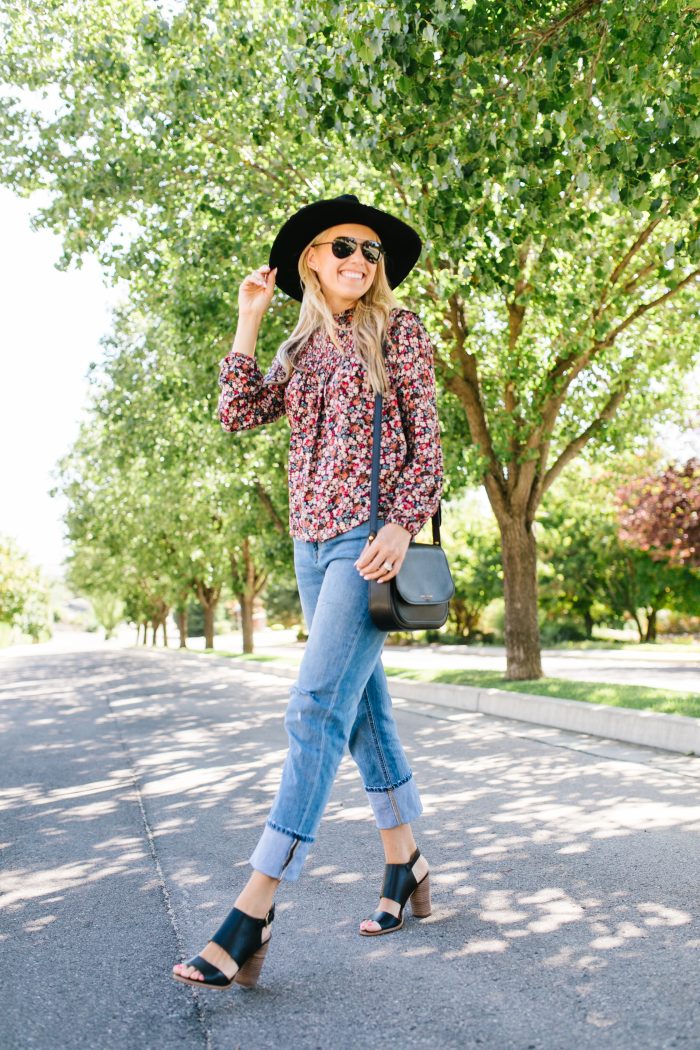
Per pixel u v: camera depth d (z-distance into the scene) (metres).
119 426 19.20
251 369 2.92
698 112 5.71
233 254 10.95
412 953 2.72
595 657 25.12
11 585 76.31
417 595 2.58
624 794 5.02
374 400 2.64
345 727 2.60
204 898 3.41
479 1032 2.18
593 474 27.47
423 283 10.85
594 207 10.03
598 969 2.54
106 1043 2.21
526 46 6.30
